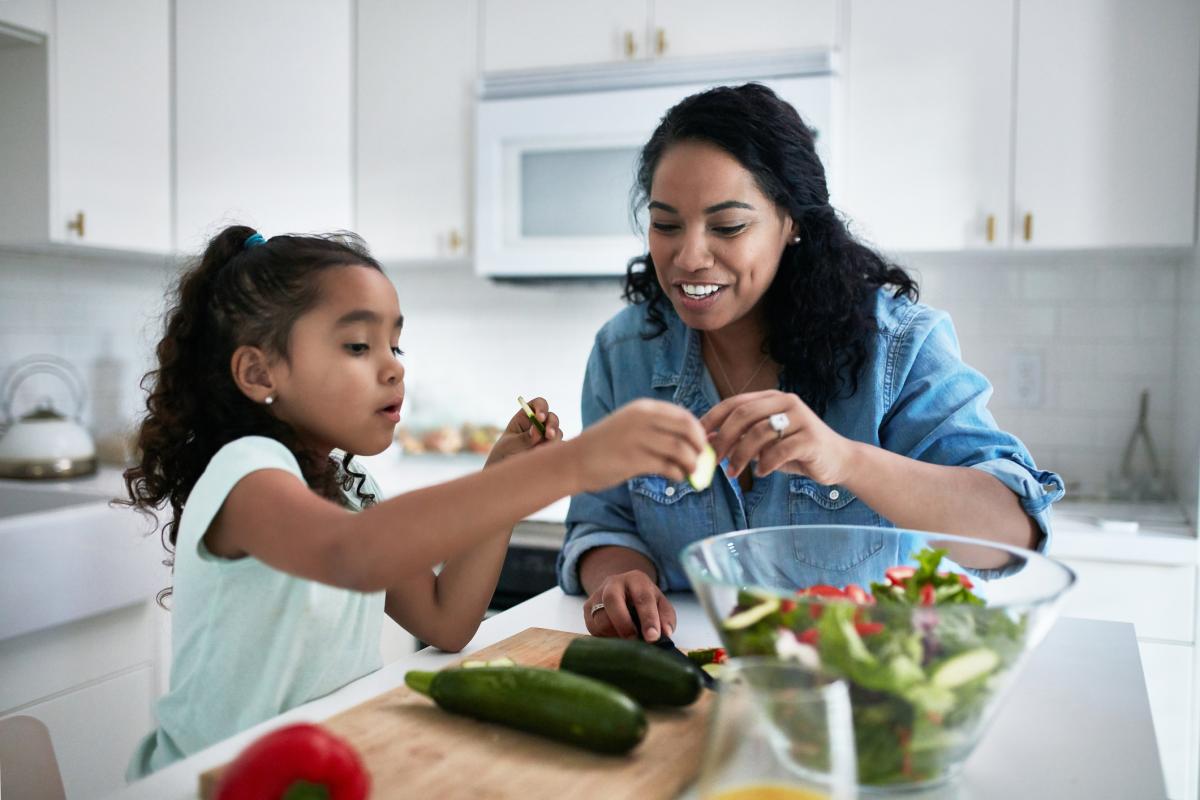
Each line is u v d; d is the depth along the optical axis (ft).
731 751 1.71
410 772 2.20
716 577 2.68
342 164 8.69
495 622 3.62
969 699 2.04
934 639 2.00
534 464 2.38
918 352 3.89
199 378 3.30
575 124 7.80
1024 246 7.02
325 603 3.07
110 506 5.96
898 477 3.19
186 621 2.99
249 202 8.05
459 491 2.38
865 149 7.29
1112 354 7.83
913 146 7.19
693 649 3.13
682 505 4.01
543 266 8.03
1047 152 6.93
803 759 1.68
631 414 2.33
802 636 2.07
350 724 2.47
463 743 2.36
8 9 6.26
